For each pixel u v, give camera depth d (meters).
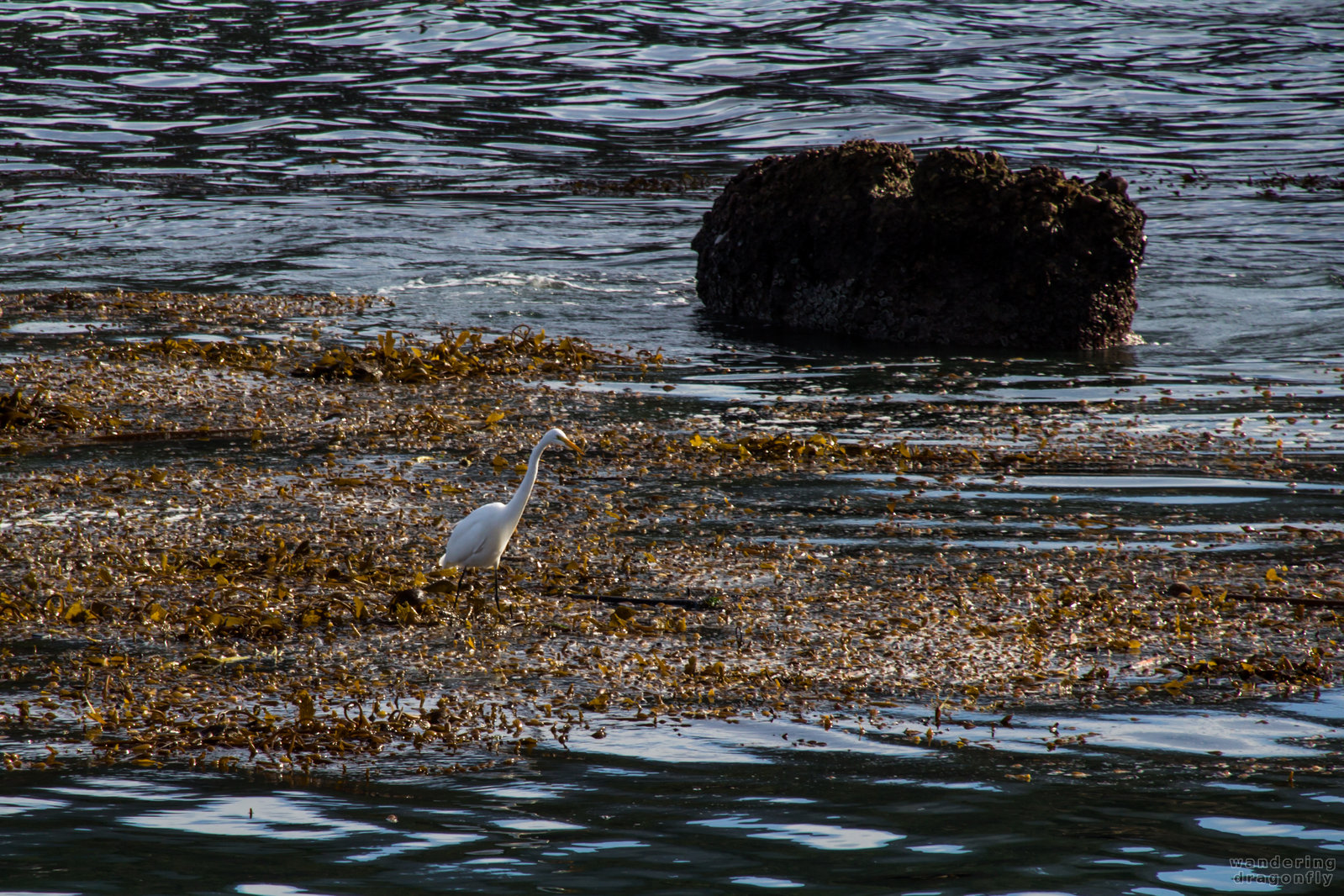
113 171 93.94
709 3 159.88
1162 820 14.62
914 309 50.72
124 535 26.08
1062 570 25.09
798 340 50.88
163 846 13.73
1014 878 13.17
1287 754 16.61
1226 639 21.33
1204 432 36.25
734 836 14.16
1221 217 76.56
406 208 80.75
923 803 15.10
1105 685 19.27
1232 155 100.94
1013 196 49.91
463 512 28.44
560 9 154.12
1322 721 17.77
